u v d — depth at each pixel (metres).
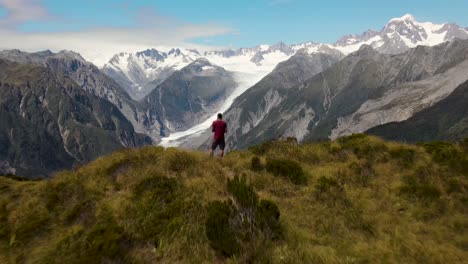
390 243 11.86
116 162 17.73
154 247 11.92
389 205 14.51
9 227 14.56
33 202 15.90
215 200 13.00
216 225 11.43
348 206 14.31
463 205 14.12
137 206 13.80
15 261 12.55
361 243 11.76
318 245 11.62
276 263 10.55
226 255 11.12
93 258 11.34
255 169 17.52
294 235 12.06
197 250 11.41
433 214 13.73
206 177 15.80
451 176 15.96
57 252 12.25
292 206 14.09
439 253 11.15
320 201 14.51
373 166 17.50
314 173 17.17
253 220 11.85
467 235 12.37
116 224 12.86
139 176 16.16
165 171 16.34
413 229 12.80
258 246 11.07
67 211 14.84
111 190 15.82
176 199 13.73
